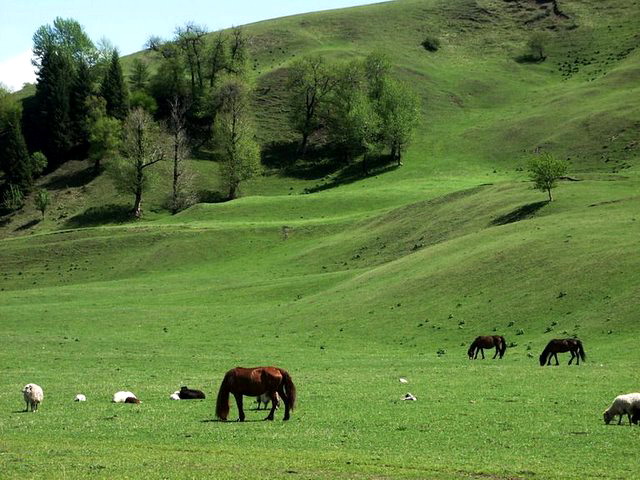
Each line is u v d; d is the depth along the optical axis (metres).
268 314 71.44
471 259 71.00
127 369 48.66
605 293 56.78
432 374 42.91
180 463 21.55
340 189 146.12
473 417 28.92
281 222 119.06
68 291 90.12
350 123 157.12
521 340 53.50
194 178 162.12
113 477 19.75
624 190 91.06
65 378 44.19
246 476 19.92
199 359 52.91
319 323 65.25
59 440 25.28
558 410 30.20
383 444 24.33
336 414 30.09
